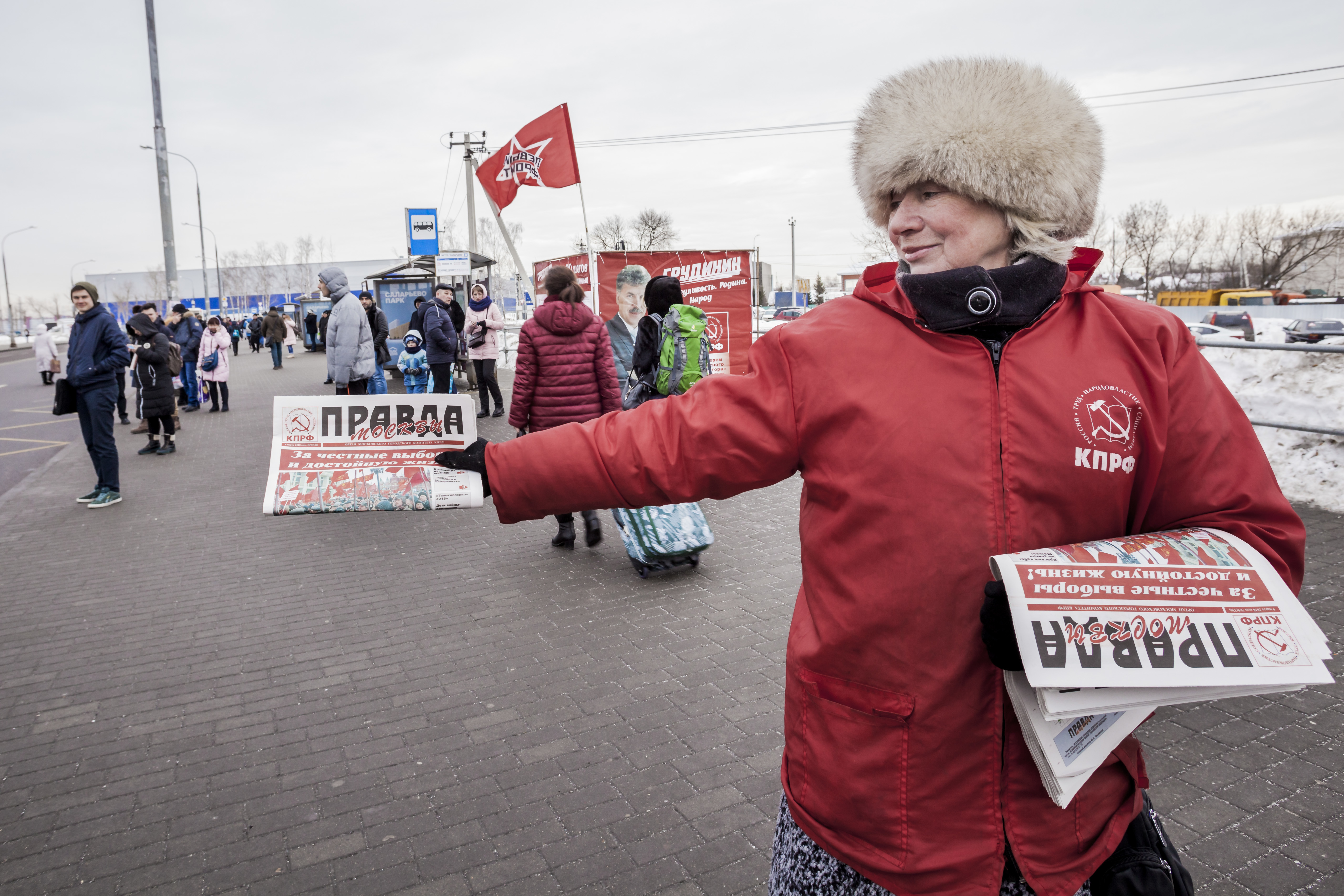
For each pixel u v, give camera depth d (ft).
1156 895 4.17
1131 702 3.58
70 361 25.07
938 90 4.06
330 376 30.63
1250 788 9.52
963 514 3.95
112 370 25.43
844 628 4.20
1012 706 4.01
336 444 5.28
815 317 4.49
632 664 13.34
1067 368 4.04
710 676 12.82
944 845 4.13
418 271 61.00
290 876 8.70
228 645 14.66
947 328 4.02
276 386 65.62
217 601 16.89
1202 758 10.13
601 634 14.52
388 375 63.21
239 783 10.42
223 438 38.22
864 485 4.09
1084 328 4.17
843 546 4.20
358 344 30.19
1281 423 20.52
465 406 5.38
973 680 4.01
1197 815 9.07
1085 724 3.88
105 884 8.66
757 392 4.41
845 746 4.25
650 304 18.45
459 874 8.64
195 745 11.32
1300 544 4.05
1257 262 167.22
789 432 4.34
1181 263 175.32
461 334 49.16
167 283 61.93
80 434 44.21
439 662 13.66
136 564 19.57
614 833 9.21
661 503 4.63
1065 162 4.03
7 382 82.23
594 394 18.84
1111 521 4.09
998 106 3.95
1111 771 4.28
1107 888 4.24
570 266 40.47
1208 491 4.07
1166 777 9.77
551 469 4.70
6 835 9.49
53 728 11.89
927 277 4.06
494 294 73.00
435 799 9.95
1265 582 3.73
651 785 10.08
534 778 10.30
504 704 12.17
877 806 4.19
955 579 3.96
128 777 10.60
